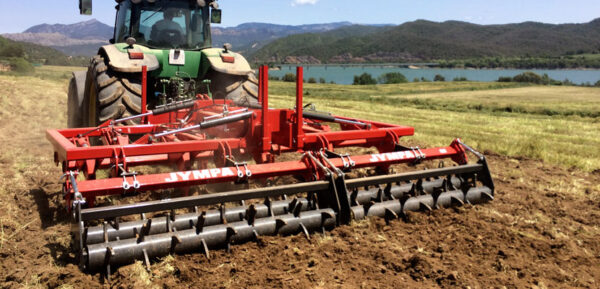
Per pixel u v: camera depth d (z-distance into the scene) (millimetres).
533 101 38562
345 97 39188
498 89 66875
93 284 2873
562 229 4172
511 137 11234
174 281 2936
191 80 6441
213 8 7121
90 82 6395
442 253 3457
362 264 3240
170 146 3857
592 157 8562
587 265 3422
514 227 4086
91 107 6504
